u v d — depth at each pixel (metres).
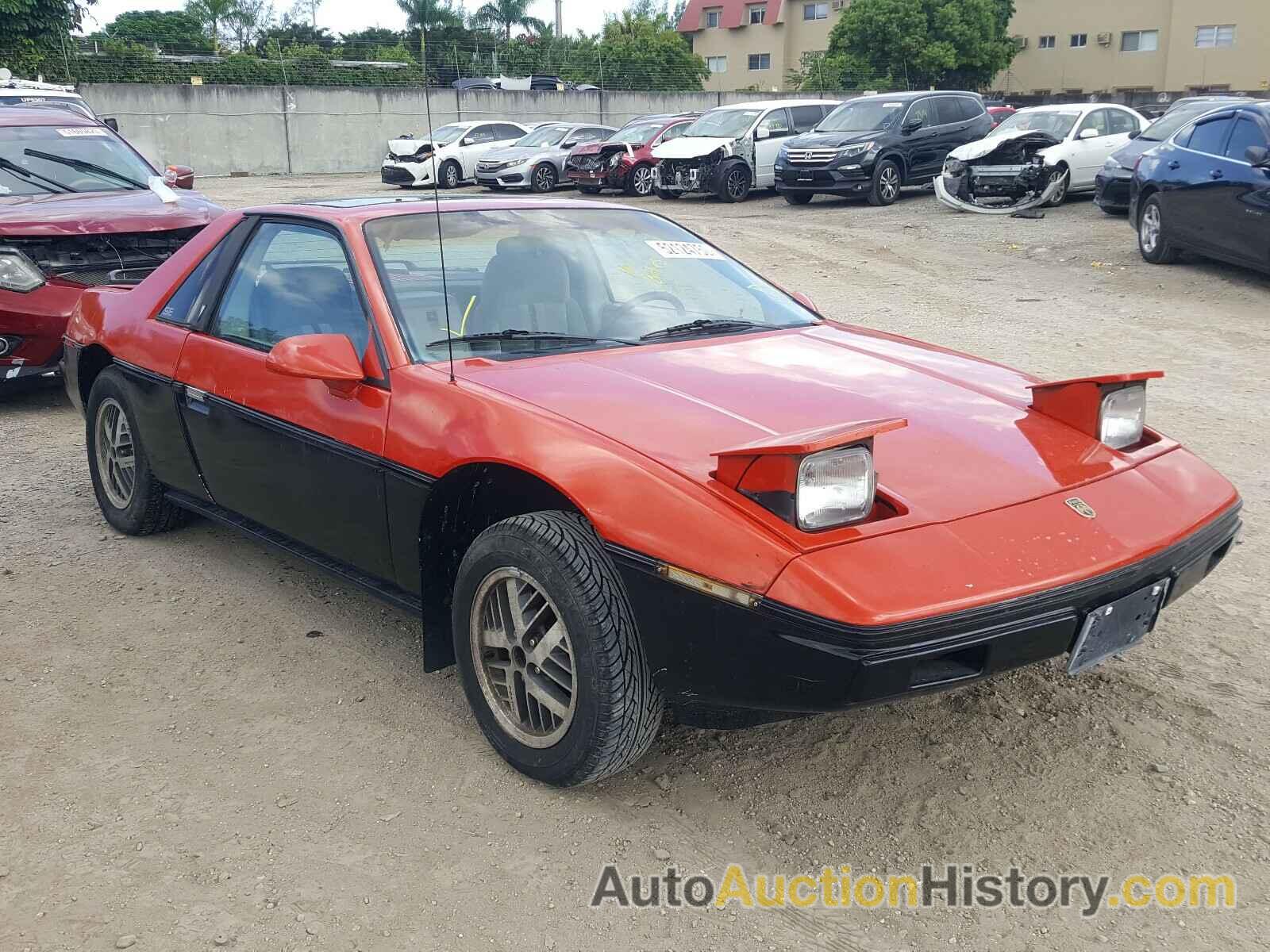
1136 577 2.60
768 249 14.12
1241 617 3.90
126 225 7.12
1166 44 49.50
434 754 3.08
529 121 36.59
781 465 2.43
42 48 28.39
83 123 8.69
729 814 2.81
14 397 7.50
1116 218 15.47
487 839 2.71
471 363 3.21
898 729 3.19
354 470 3.27
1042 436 2.98
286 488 3.62
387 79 34.34
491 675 3.01
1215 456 5.72
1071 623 2.48
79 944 2.35
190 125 31.69
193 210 7.68
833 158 18.16
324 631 3.86
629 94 38.47
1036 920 2.43
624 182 21.56
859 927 2.42
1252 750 3.06
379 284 3.38
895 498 2.58
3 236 6.69
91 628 3.88
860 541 2.42
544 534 2.72
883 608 2.29
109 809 2.83
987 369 3.55
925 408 3.06
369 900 2.50
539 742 2.86
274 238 3.92
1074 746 3.09
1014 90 53.75
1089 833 2.71
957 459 2.78
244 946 2.35
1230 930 2.39
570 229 3.90
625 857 2.64
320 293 3.58
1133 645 2.74
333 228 3.61
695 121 22.09
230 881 2.55
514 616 2.86
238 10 41.94
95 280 6.97
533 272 3.62
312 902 2.49
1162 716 3.24
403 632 3.86
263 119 32.69
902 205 18.48
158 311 4.33
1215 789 2.88
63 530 4.86
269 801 2.87
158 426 4.25
